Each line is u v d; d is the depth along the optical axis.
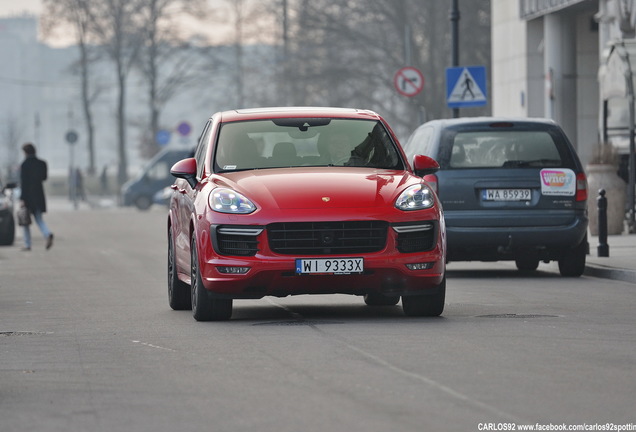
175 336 27.53
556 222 42.78
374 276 29.03
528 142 43.34
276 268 28.84
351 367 22.17
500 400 18.77
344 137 32.38
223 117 33.38
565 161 43.09
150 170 154.75
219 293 29.61
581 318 30.08
